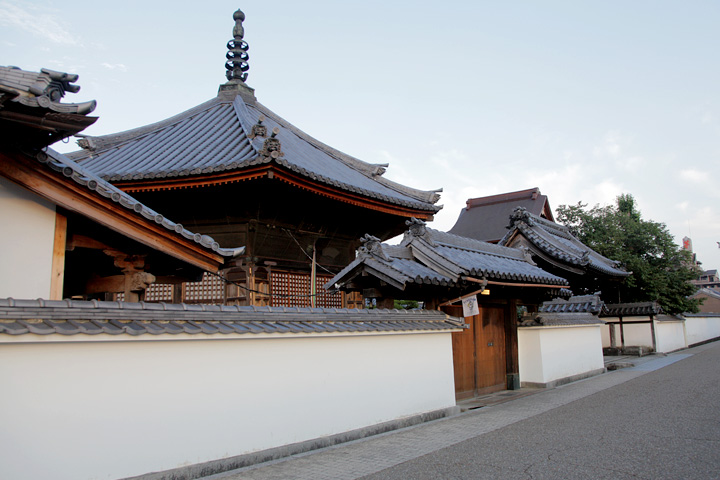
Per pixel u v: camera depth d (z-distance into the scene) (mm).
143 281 8477
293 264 15188
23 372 5129
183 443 6297
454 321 11398
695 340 37688
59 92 6348
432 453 7652
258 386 7242
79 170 7836
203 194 13297
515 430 9289
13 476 4953
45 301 5426
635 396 13203
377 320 9539
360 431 8664
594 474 6516
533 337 15469
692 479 6254
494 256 15219
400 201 15414
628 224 31312
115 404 5750
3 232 7215
